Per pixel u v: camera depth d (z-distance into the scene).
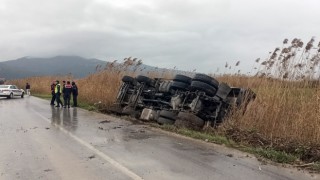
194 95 14.94
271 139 11.12
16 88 42.69
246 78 17.00
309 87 12.92
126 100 19.97
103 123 16.30
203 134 12.82
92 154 9.62
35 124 15.85
